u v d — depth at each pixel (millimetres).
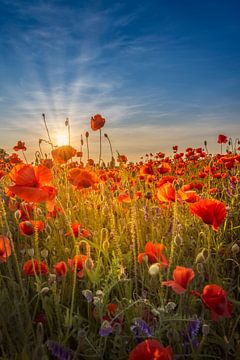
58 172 1114
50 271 669
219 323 504
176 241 496
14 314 505
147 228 927
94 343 461
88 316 530
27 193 458
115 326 459
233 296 580
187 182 1579
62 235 834
